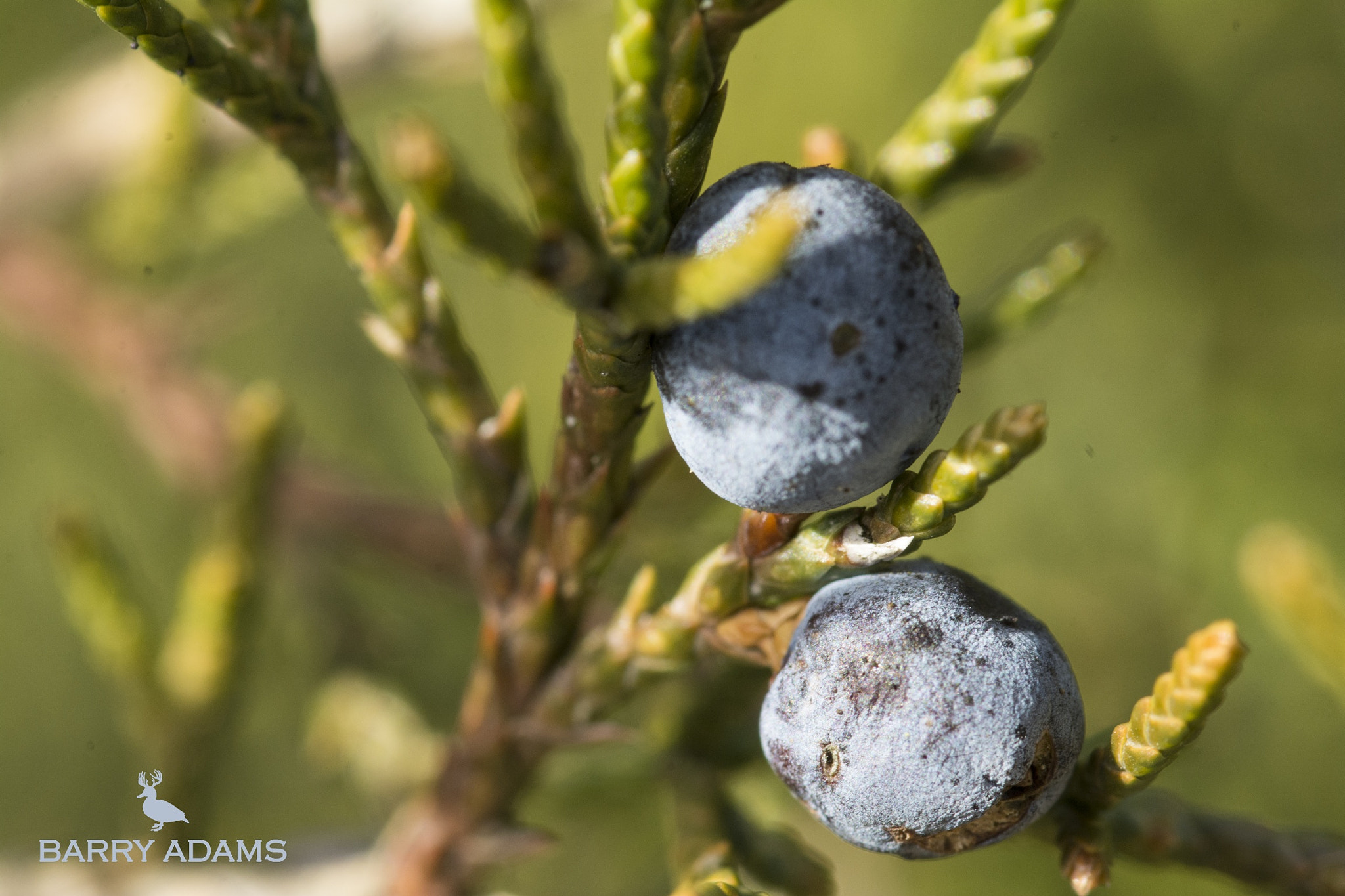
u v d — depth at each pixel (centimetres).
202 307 15
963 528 18
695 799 10
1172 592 18
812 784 8
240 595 11
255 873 10
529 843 9
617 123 8
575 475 9
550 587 9
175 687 11
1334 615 11
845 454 8
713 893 9
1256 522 18
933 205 9
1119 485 19
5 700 19
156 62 9
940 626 8
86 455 18
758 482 8
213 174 14
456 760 9
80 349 14
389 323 9
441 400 9
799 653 8
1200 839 9
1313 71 19
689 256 8
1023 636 8
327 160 9
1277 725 17
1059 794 8
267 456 11
